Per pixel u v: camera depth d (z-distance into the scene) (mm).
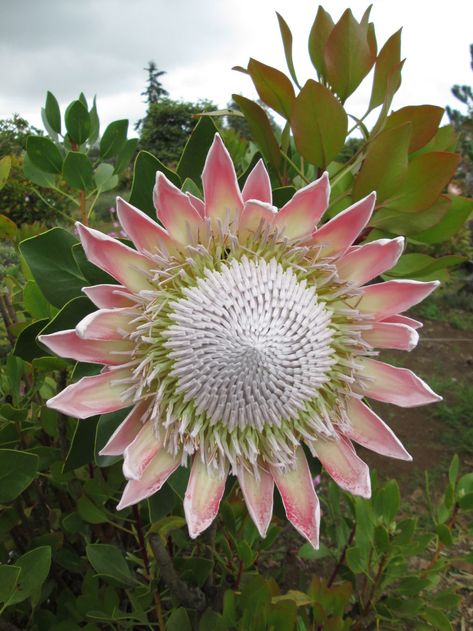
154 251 259
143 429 263
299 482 283
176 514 462
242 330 270
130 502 249
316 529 270
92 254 246
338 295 285
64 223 1488
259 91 338
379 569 474
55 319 278
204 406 273
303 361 277
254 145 575
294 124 314
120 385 260
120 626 436
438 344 1479
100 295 253
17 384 398
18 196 1473
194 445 268
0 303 406
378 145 306
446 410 1113
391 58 314
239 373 271
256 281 273
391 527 472
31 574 315
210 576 441
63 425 396
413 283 269
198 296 268
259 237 275
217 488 270
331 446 288
